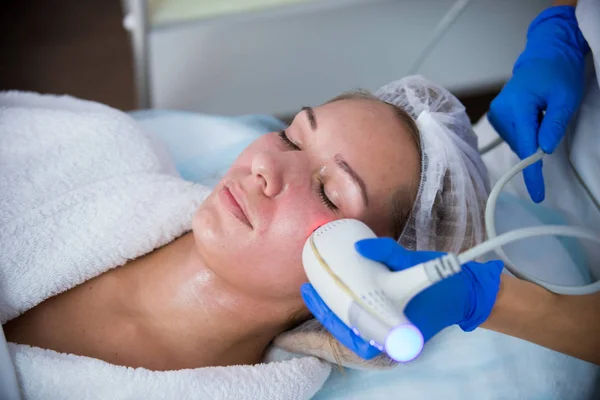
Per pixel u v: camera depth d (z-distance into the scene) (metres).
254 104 1.97
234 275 1.06
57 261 1.13
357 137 1.05
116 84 2.27
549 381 1.18
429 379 1.21
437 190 1.09
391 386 1.21
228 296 1.12
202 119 1.59
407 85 1.23
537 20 1.35
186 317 1.14
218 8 1.75
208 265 1.10
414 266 0.79
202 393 1.08
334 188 1.02
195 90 1.91
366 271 0.82
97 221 1.18
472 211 1.13
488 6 1.78
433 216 1.11
